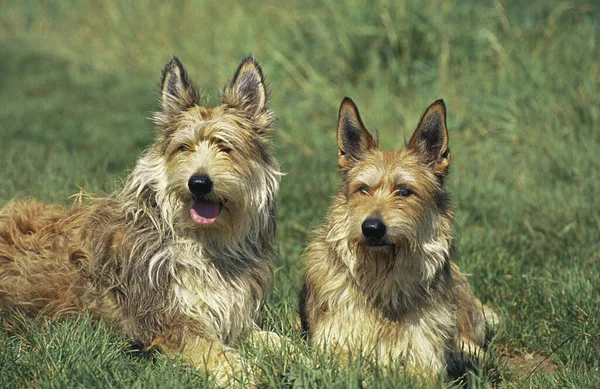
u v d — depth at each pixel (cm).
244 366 591
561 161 1225
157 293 646
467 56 1616
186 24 2262
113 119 1662
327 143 1495
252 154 688
